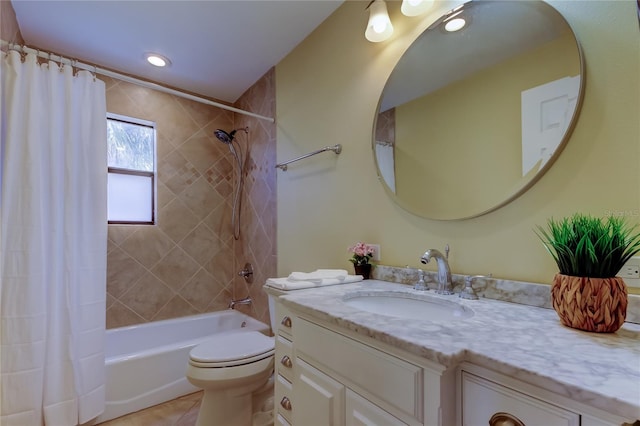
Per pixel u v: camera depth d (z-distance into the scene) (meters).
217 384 1.44
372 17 1.36
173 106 2.64
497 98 1.05
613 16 0.81
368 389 0.75
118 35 1.96
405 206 1.33
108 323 2.26
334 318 0.83
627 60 0.78
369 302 1.18
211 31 1.93
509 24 1.04
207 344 1.63
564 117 0.88
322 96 1.85
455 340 0.64
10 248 1.40
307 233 1.95
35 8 1.70
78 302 1.59
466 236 1.12
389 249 1.41
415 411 0.64
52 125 1.55
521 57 0.99
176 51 2.14
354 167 1.61
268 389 1.70
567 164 0.88
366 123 1.55
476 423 0.59
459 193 1.15
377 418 0.73
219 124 2.89
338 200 1.71
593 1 0.84
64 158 1.59
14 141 1.43
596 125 0.83
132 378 1.85
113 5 1.69
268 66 2.35
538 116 0.94
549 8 0.93
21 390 1.39
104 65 2.30
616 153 0.79
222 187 2.87
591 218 0.77
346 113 1.67
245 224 2.71
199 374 1.43
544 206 0.92
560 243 0.74
